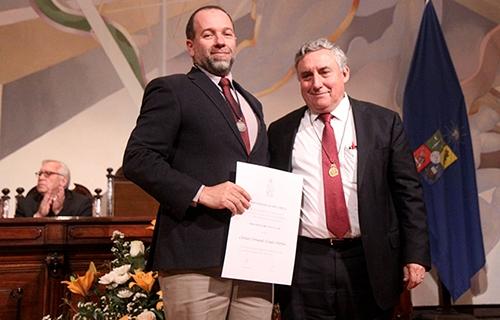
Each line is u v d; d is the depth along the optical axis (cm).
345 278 192
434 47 460
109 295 224
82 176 450
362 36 498
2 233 271
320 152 200
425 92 450
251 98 199
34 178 444
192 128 175
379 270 190
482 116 492
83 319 223
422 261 191
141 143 169
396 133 204
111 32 469
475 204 440
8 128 445
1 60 451
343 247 194
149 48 473
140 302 220
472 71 497
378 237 191
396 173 201
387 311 197
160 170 165
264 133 194
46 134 450
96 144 456
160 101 175
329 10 498
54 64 458
